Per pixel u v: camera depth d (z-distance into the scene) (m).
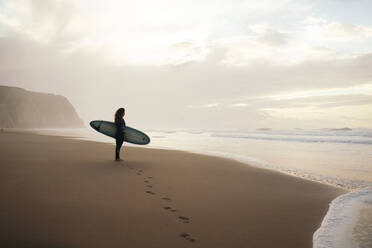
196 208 4.55
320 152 15.22
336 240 3.43
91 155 11.55
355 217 4.37
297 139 26.91
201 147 18.33
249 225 3.84
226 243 3.19
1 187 5.50
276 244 3.23
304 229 3.78
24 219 3.71
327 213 4.54
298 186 6.59
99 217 3.91
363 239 3.47
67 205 4.43
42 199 4.73
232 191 5.90
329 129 43.88
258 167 9.57
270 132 44.06
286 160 11.66
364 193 5.96
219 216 4.19
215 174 7.96
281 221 4.07
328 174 8.30
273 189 6.22
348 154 14.15
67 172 7.40
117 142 9.89
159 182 6.55
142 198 5.05
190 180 6.95
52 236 3.17
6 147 14.12
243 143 22.61
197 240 3.23
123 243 3.05
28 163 8.76
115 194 5.26
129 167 8.60
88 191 5.41
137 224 3.69
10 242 2.95
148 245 3.02
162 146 18.84
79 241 3.06
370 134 30.72
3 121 91.00
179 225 3.71
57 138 24.64
